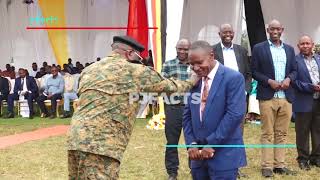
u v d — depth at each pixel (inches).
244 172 271.3
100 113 149.6
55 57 709.3
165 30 465.7
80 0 706.8
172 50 464.8
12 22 733.9
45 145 368.2
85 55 714.2
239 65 257.6
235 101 146.8
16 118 573.0
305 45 277.7
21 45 733.9
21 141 390.9
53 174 274.2
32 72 729.0
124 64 154.9
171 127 245.3
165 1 465.7
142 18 481.1
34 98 581.0
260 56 261.0
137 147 353.4
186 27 642.8
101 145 147.4
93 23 709.3
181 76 245.4
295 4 612.4
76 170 154.4
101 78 152.3
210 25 624.4
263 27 605.6
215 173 148.9
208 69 150.1
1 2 738.2
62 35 705.6
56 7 703.1
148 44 505.4
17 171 281.4
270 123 260.7
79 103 154.9
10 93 598.2
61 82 574.9
